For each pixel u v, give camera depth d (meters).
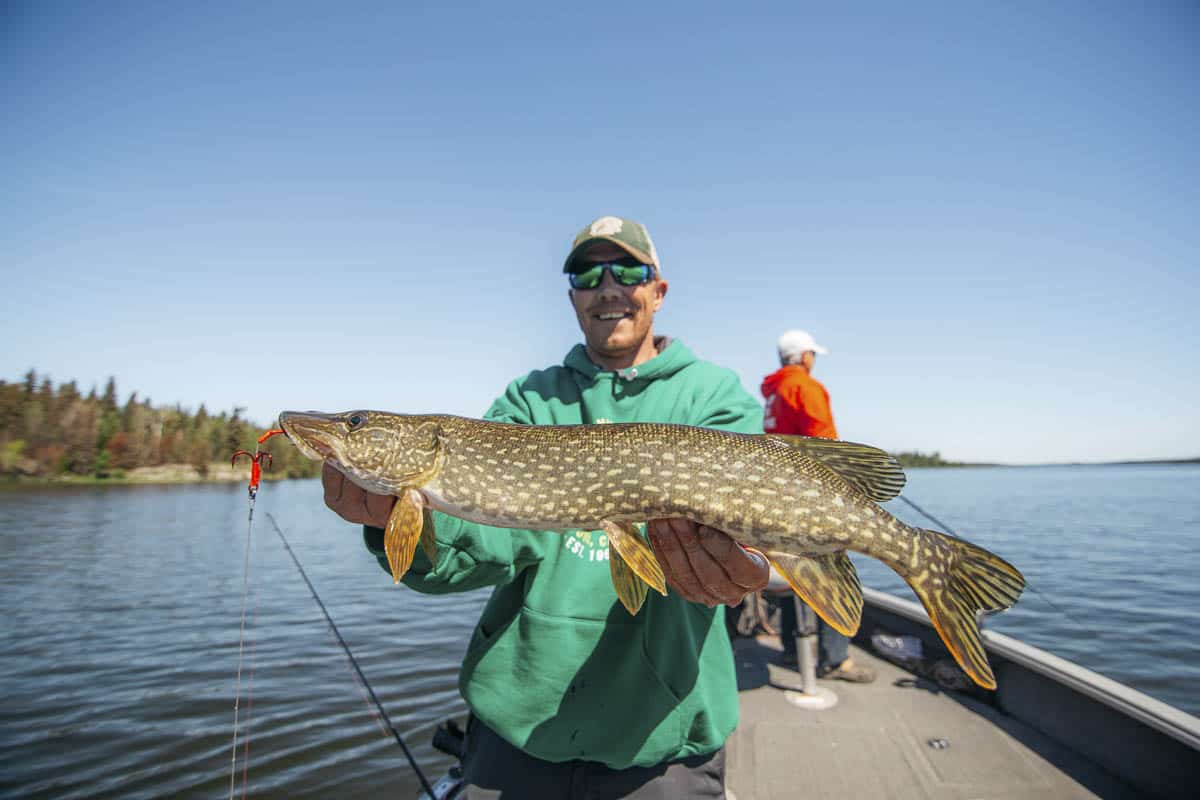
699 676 0.79
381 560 0.82
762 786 1.09
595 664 0.77
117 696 2.18
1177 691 2.20
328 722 1.95
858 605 0.73
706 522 0.72
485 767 0.81
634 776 0.76
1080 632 2.97
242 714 2.01
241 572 4.87
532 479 0.78
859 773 1.12
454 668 2.46
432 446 0.81
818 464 0.75
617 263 0.93
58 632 3.07
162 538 7.06
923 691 1.48
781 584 1.46
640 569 0.73
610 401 0.94
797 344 1.83
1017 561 5.09
